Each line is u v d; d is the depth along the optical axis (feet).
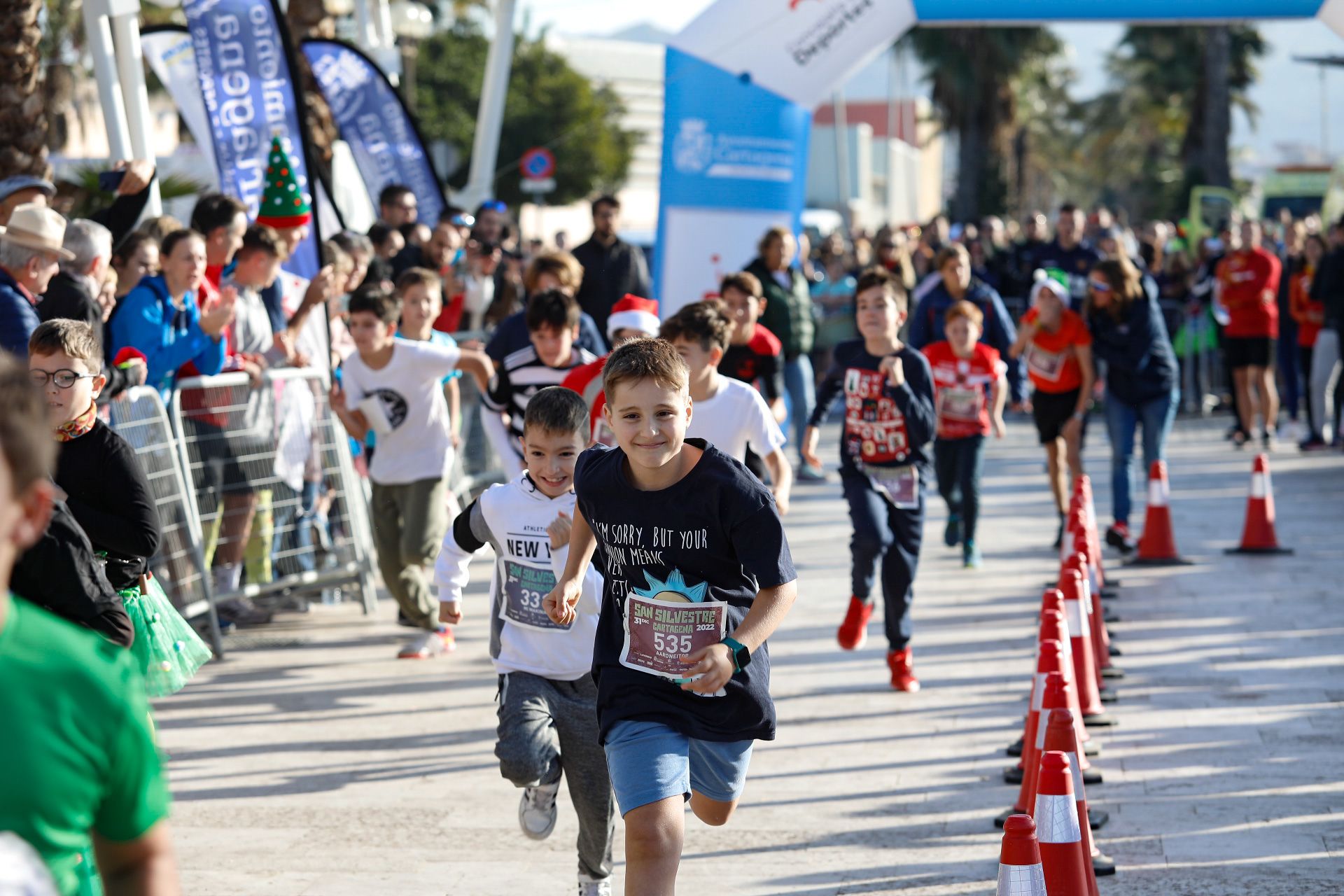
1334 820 23.81
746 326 36.73
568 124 199.72
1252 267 71.82
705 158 60.29
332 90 60.64
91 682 9.23
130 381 31.63
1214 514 55.42
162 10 149.18
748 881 22.15
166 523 35.35
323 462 41.52
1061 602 25.38
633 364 16.37
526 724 19.51
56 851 9.14
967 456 46.01
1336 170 148.87
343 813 25.76
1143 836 23.38
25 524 8.84
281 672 35.76
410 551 35.60
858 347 32.60
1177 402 47.44
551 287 36.78
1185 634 37.32
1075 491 38.29
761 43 59.62
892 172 318.86
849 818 24.80
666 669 17.07
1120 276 45.75
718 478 16.57
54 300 29.07
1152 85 320.70
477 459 55.11
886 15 59.36
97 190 62.44
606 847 20.38
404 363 34.60
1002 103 200.34
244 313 39.29
